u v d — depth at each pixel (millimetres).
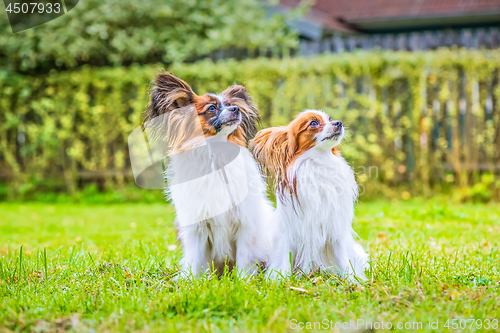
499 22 11523
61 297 2916
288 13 11000
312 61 8523
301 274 3354
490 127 8250
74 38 10180
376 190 8508
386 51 8562
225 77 8789
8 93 9453
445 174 8469
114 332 2406
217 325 2512
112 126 9539
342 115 8398
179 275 3447
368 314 2527
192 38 10312
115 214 7668
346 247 3408
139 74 9250
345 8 12711
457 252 3908
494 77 8211
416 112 8312
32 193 9859
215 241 3535
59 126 9719
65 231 6082
